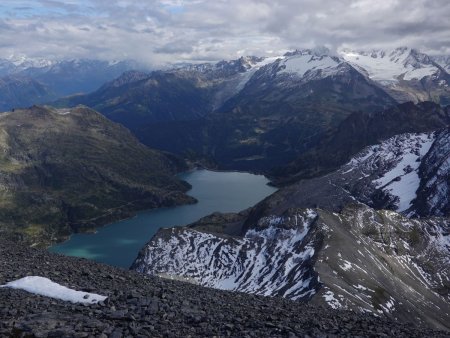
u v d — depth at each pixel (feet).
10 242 232.73
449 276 587.68
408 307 421.59
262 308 151.12
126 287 157.28
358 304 362.53
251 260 554.46
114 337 94.94
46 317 105.60
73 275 166.40
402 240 638.53
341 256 477.77
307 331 113.50
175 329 105.50
